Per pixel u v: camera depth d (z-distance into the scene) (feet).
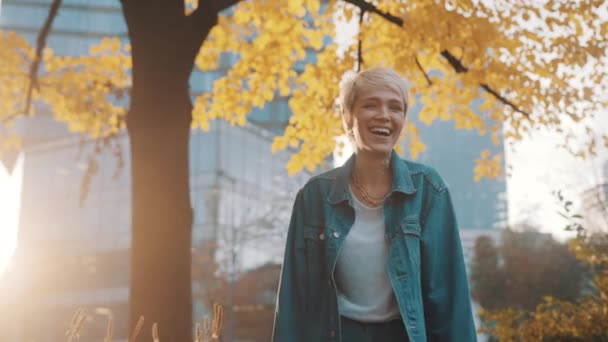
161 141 19.21
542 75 22.70
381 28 25.43
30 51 28.35
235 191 137.59
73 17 191.62
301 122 26.27
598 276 24.00
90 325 140.26
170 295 18.20
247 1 26.13
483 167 25.70
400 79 7.48
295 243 7.66
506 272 97.19
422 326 6.95
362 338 7.13
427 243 7.35
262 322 118.11
